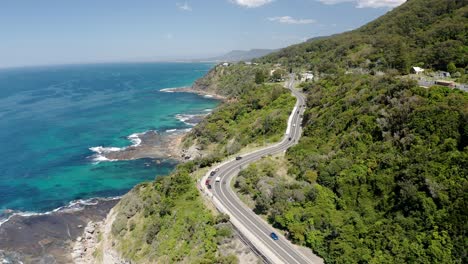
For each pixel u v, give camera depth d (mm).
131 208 67938
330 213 48750
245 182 64438
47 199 87938
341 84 99375
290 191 55062
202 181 69688
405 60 94188
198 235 51531
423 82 72438
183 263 48531
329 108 82000
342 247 42156
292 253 45094
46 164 110125
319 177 56719
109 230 68562
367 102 70000
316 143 70625
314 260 43594
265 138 93250
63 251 68000
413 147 49156
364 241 42469
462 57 85500
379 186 48000
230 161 79438
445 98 54000
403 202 43625
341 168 55750
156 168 106375
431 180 42562
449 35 107875
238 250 46625
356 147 59031
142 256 55406
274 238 48250
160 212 61188
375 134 59156
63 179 99438
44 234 73062
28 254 66688
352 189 50906
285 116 98562
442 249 36906
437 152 46000
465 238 36688
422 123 51062
